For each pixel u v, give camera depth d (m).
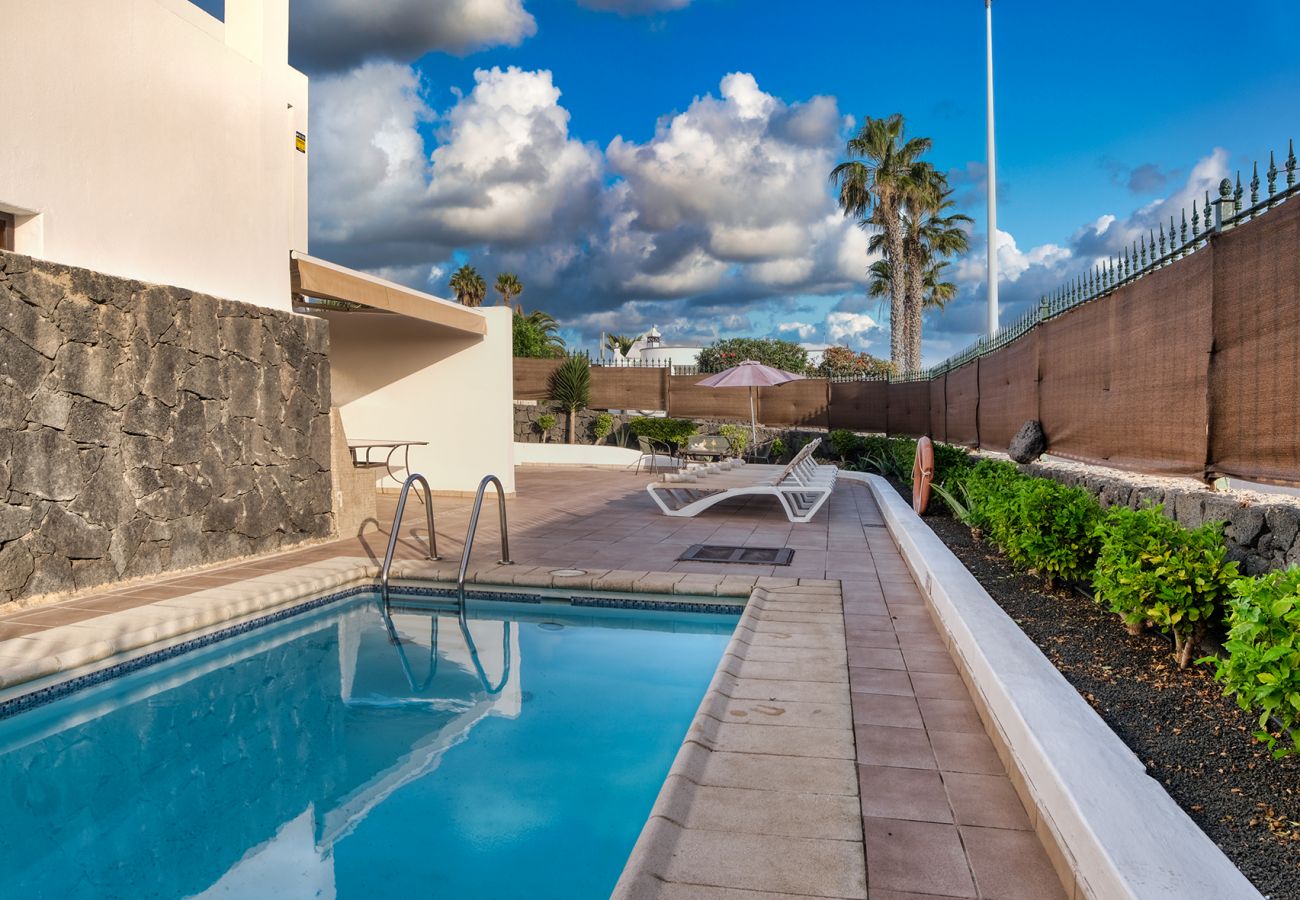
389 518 9.86
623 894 2.09
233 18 7.76
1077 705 2.79
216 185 7.04
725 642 5.45
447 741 3.81
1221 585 3.46
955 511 8.82
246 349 7.21
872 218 25.80
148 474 6.17
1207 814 2.34
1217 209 4.11
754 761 2.98
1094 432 6.20
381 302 9.23
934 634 4.68
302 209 9.31
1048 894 2.15
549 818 3.07
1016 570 5.98
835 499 11.83
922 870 2.26
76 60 5.69
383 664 4.99
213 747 3.79
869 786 2.78
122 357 5.95
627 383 20.14
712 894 2.14
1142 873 1.77
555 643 5.43
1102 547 4.46
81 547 5.62
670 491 11.70
